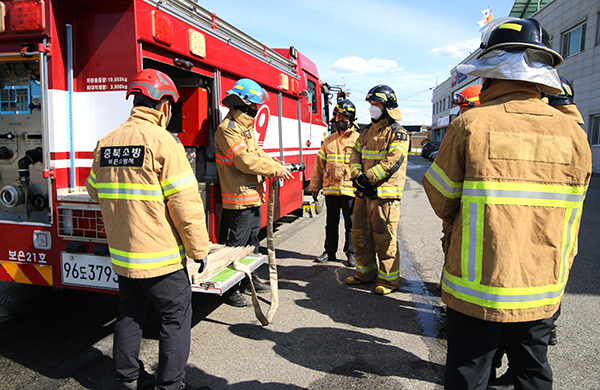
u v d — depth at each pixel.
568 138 1.63
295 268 5.28
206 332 3.50
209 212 4.06
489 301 1.61
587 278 4.79
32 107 3.08
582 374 2.83
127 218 2.17
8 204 3.05
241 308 4.04
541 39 1.74
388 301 4.20
